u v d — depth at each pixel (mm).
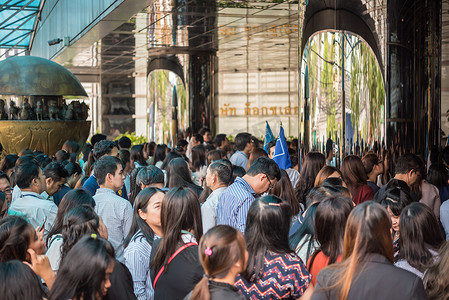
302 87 7340
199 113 17422
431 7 7602
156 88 17391
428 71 7652
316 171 5410
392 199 3645
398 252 3277
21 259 2924
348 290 2367
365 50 7113
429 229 3023
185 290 2986
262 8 11812
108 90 25969
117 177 4668
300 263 2949
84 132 12398
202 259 2354
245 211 4090
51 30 21203
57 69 12250
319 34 7133
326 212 2951
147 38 15531
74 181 6348
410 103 7422
